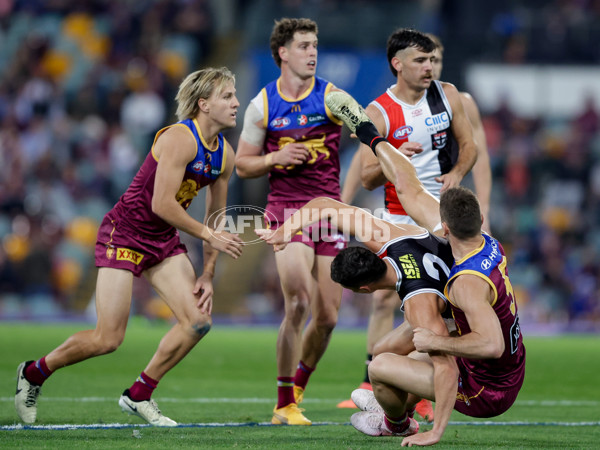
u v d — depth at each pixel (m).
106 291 19.28
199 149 19.23
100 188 70.06
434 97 23.41
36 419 19.59
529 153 71.19
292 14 76.75
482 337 14.95
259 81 66.69
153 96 76.62
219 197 20.48
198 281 19.64
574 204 69.88
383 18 75.69
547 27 75.19
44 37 82.06
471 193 15.85
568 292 64.38
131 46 82.75
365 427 17.70
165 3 85.62
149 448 15.30
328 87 23.08
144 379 19.20
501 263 15.88
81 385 28.11
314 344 22.83
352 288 16.61
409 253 16.31
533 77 71.56
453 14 78.25
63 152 72.12
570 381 31.75
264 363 37.59
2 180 68.44
